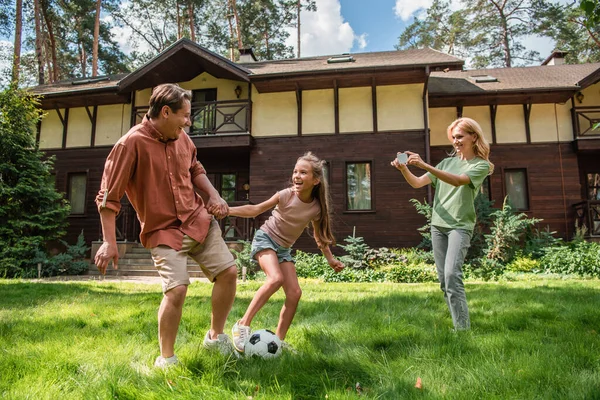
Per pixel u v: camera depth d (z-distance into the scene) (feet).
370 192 40.14
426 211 33.68
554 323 10.14
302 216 8.80
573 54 78.95
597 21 11.18
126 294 17.31
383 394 5.50
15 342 8.63
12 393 5.58
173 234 7.11
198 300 14.71
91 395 5.54
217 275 7.63
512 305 12.97
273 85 41.01
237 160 45.21
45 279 31.19
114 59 78.74
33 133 38.81
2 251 33.81
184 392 5.55
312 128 41.34
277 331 8.64
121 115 46.39
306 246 39.22
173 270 6.87
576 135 41.29
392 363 6.90
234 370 6.68
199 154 44.88
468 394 5.44
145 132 7.10
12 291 18.30
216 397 5.37
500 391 5.61
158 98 6.94
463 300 9.68
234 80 44.09
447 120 43.27
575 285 19.74
